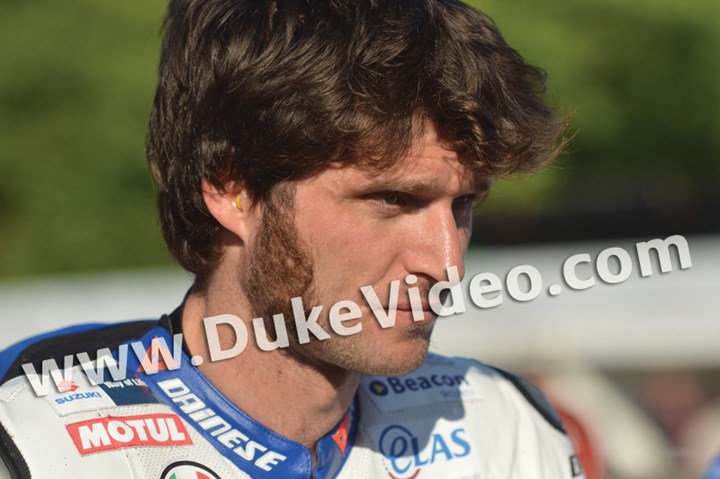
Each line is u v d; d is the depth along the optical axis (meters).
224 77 5.10
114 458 4.95
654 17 25.47
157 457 5.07
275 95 4.91
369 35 4.90
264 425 5.35
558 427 6.64
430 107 4.86
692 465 10.99
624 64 25.97
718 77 26.16
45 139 25.42
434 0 5.20
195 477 5.13
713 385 11.27
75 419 4.98
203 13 5.33
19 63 25.27
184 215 5.42
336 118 4.79
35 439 4.80
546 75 5.95
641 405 11.30
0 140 25.55
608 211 31.16
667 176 29.14
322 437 5.51
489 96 5.06
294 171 4.95
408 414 6.10
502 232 29.45
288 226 5.00
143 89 24.62
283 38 4.98
